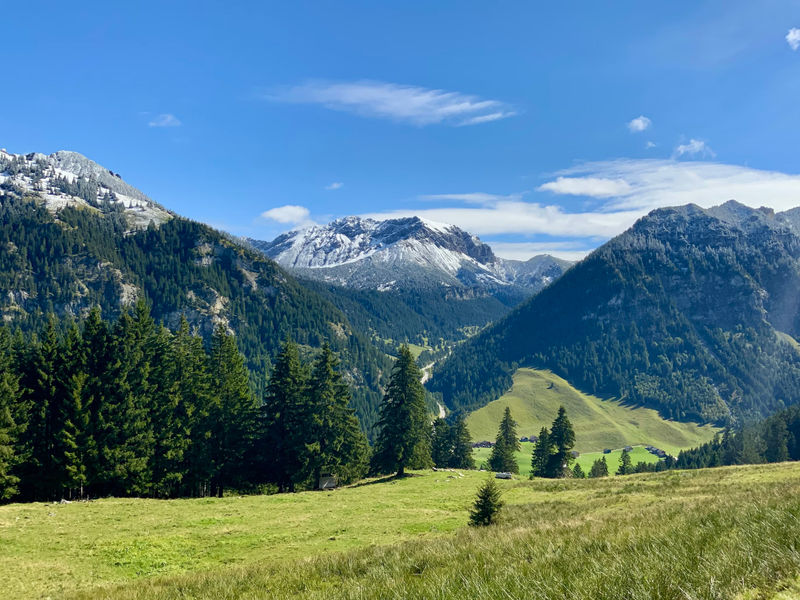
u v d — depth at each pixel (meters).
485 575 9.50
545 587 7.37
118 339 52.44
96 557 27.20
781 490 21.36
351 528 33.81
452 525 33.91
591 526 15.88
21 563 25.77
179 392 56.31
